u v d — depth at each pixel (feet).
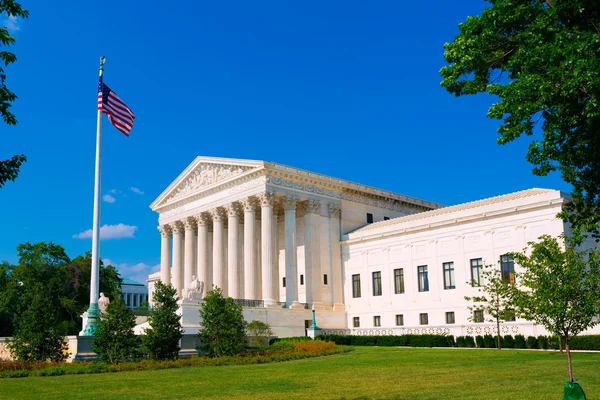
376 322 279.08
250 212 287.07
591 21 85.05
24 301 160.66
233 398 83.61
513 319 219.41
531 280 83.30
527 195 239.50
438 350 185.98
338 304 293.23
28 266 338.95
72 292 352.08
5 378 123.34
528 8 90.27
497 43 97.66
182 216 333.83
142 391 95.96
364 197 325.01
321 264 293.84
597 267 81.76
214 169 312.91
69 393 95.04
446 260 252.83
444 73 103.81
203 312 174.09
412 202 349.61
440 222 256.32
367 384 96.73
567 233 214.90
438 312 251.80
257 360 156.66
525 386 88.07
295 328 269.64
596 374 101.24
